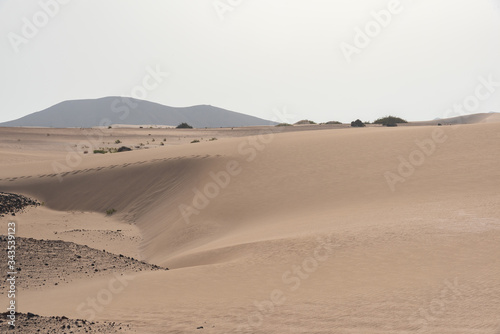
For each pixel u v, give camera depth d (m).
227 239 19.80
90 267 16.11
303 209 22.77
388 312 9.37
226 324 9.42
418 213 17.75
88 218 30.42
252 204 25.12
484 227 14.94
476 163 24.69
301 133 45.28
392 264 12.45
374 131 38.16
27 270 14.94
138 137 85.50
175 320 9.78
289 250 14.83
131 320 9.92
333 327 8.92
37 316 9.81
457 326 8.47
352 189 24.20
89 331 8.99
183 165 33.50
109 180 34.84
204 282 12.71
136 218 29.61
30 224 28.64
